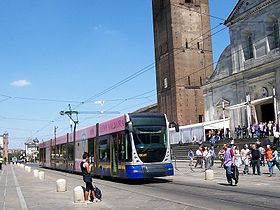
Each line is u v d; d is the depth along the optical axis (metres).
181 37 71.50
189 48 71.69
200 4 73.56
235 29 51.47
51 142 49.97
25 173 41.28
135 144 21.72
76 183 24.62
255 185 19.38
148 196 16.02
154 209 12.46
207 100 57.62
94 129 28.78
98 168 26.97
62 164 41.22
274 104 43.50
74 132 36.28
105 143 25.89
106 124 26.03
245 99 49.25
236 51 51.25
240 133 45.31
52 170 47.19
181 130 59.16
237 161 25.64
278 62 43.31
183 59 70.94
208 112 57.25
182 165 41.25
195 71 71.38
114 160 23.89
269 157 23.67
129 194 17.11
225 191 17.02
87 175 15.23
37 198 16.89
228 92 52.94
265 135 39.03
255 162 24.91
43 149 57.50
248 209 11.73
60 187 19.61
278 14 44.09
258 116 47.25
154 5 77.94
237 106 49.00
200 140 53.56
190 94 70.44
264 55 46.25
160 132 22.41
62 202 15.32
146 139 21.98
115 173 23.59
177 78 70.06
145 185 21.47
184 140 58.44
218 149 43.84
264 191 16.59
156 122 22.47
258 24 47.31
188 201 14.07
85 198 15.26
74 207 13.77
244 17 49.69
